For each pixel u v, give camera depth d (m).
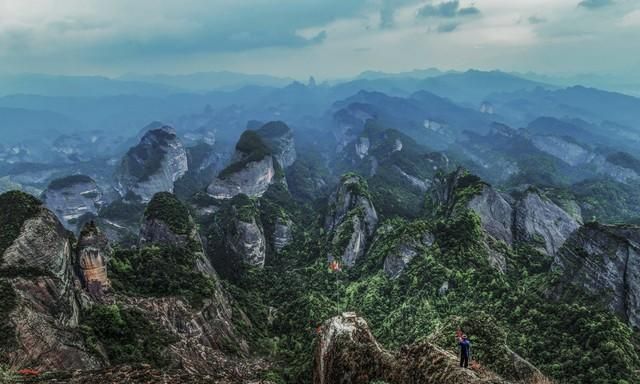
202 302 88.38
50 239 62.69
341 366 35.38
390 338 95.12
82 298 67.19
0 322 47.47
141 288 86.56
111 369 36.22
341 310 117.44
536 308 86.31
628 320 83.25
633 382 61.28
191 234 124.69
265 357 91.12
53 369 48.09
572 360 68.44
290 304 123.88
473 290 102.88
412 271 117.75
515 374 43.47
